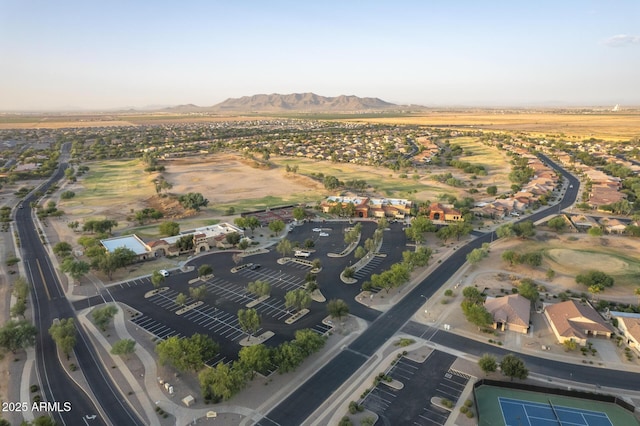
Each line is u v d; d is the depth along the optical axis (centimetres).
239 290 14138
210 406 8631
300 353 9594
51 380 9494
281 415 8381
